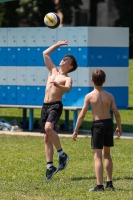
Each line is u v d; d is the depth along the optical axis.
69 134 32.94
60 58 32.84
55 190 18.55
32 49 33.56
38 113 42.09
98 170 18.22
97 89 18.73
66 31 32.69
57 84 20.23
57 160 24.64
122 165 23.38
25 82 33.88
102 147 18.39
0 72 34.38
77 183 19.78
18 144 29.03
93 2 90.38
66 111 34.69
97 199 17.14
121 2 85.19
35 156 25.50
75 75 32.59
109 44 32.78
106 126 18.36
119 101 33.22
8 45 34.09
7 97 34.34
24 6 80.06
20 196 17.52
